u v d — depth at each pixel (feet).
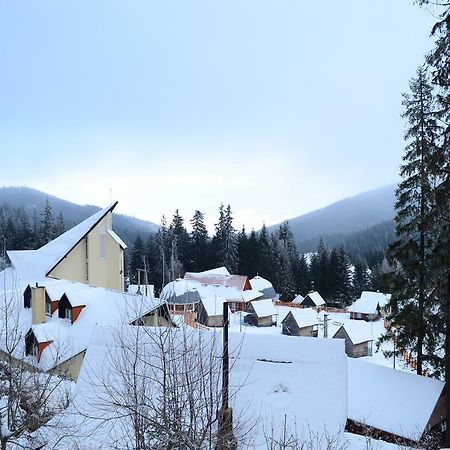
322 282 245.04
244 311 176.76
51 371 41.52
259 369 36.65
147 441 23.03
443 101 51.52
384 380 63.00
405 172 68.44
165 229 243.19
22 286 92.84
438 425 59.62
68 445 29.63
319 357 37.06
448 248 51.75
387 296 192.85
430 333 67.62
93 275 111.14
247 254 252.21
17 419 34.01
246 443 25.58
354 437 43.75
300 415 33.71
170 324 25.70
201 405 22.17
